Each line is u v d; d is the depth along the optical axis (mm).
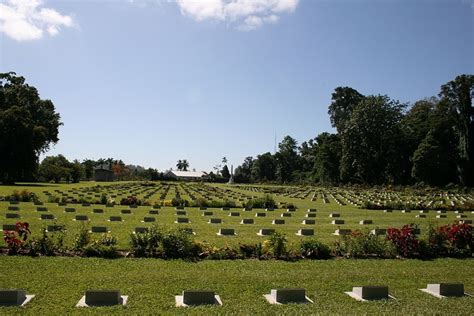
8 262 13867
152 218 25844
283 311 10008
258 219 28375
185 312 9820
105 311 9766
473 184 79750
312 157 134000
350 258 16234
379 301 10984
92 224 23438
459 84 81625
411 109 105250
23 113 75062
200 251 15641
